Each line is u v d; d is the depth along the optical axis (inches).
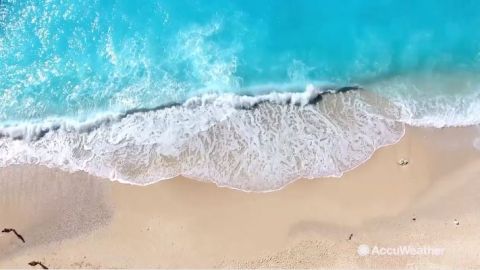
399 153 590.6
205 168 594.6
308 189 582.2
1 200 588.4
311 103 623.2
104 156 604.7
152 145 607.8
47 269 566.9
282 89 635.5
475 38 652.1
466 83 626.5
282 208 577.3
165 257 568.1
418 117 605.3
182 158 600.1
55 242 576.1
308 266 560.1
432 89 624.7
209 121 617.3
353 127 606.2
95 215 583.8
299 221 573.6
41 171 597.6
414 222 567.8
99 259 569.9
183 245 570.6
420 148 591.2
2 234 577.9
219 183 587.2
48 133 618.8
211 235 572.1
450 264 550.0
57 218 583.5
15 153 605.9
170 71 646.5
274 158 596.7
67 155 605.3
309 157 595.5
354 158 591.5
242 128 613.0
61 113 630.5
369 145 595.8
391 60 647.8
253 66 650.2
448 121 601.3
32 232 579.2
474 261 549.0
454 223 565.3
